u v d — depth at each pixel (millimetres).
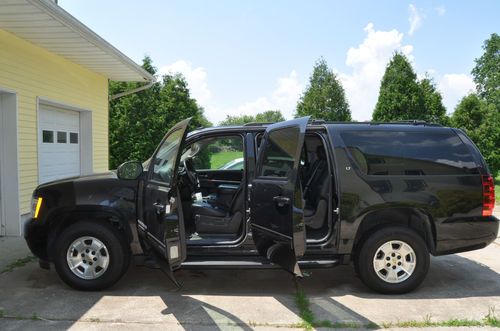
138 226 4668
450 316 4090
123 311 4184
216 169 6449
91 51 8961
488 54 50594
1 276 5258
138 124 19812
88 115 11086
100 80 11711
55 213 4723
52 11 6527
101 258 4688
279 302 4453
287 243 3906
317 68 37094
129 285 4953
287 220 3869
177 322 3934
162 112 20688
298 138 3842
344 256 4633
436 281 5180
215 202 5258
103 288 4719
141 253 4730
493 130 22016
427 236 4785
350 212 4543
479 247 4766
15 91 7770
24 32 7566
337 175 4578
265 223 4270
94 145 11336
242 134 4859
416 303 4430
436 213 4629
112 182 4793
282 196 3975
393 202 4570
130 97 19984
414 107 21641
